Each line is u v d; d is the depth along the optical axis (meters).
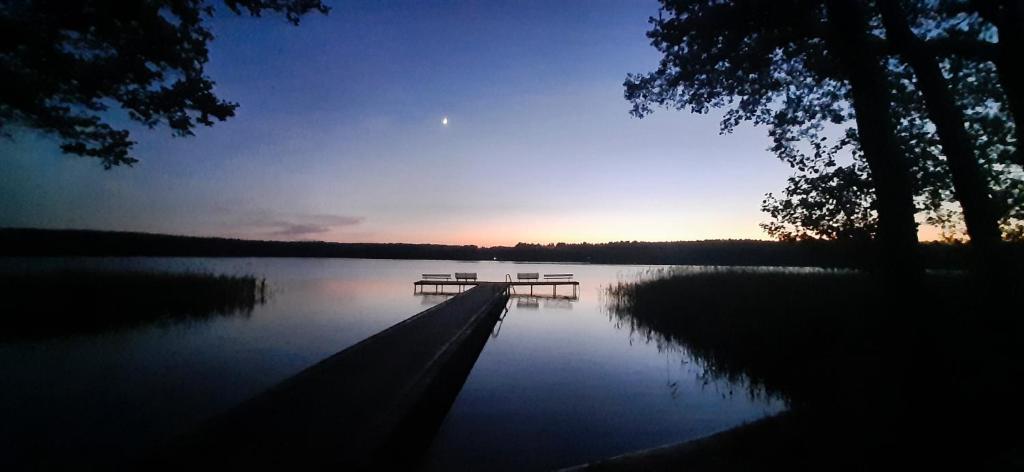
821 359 7.25
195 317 14.15
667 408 6.65
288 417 4.52
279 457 3.65
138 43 7.48
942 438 3.86
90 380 7.70
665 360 9.39
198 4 7.72
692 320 11.77
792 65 8.55
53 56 7.11
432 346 7.77
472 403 6.98
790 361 7.58
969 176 5.70
